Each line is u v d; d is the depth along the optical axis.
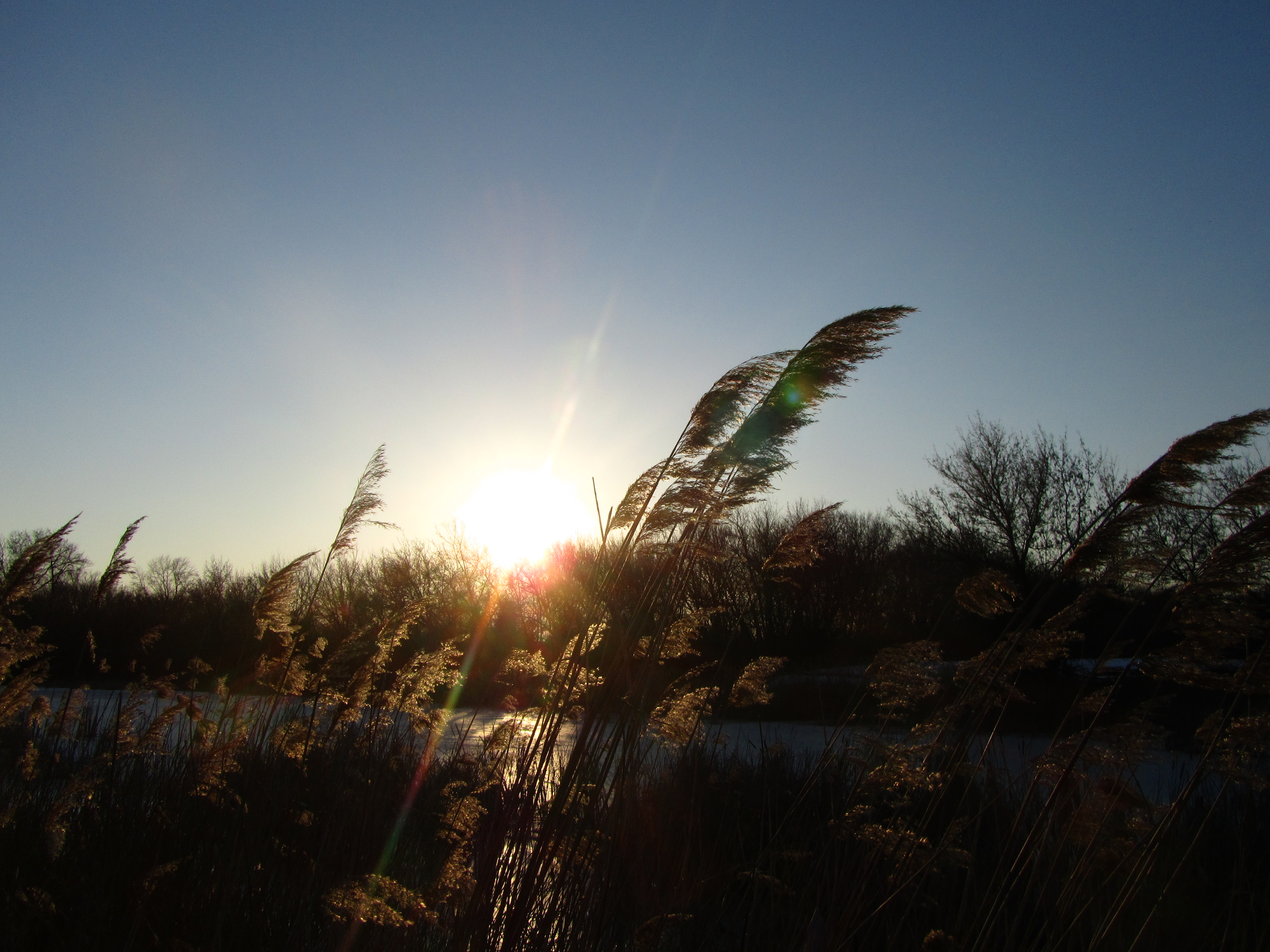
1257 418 3.14
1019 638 3.59
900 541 30.09
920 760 3.91
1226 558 3.13
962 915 3.49
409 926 3.41
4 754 5.66
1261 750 3.14
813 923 3.17
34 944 3.43
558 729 3.55
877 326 3.49
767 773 5.52
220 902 3.68
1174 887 3.80
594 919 3.46
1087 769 3.48
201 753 4.93
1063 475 26.44
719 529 3.84
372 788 4.99
